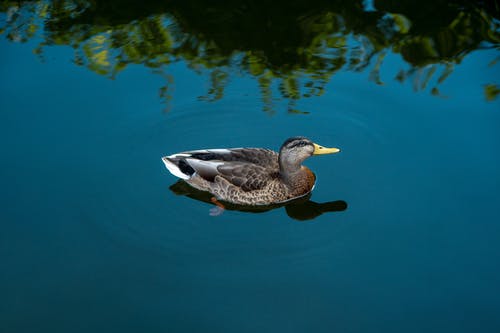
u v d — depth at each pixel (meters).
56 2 12.03
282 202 9.08
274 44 11.23
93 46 11.24
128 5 11.96
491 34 11.23
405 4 11.91
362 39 11.29
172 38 11.39
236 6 11.93
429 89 10.34
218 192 9.02
